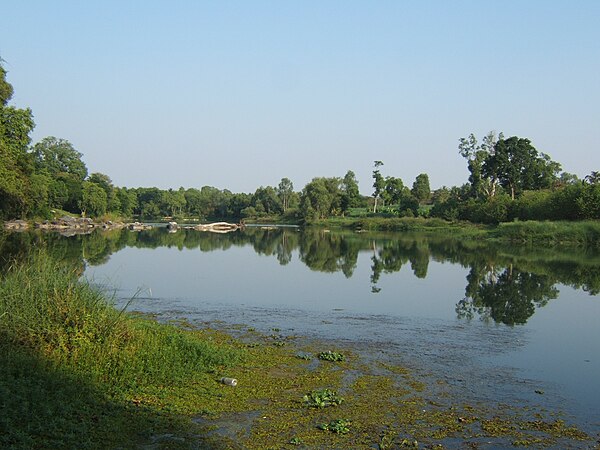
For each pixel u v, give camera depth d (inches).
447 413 404.2
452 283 1147.3
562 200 2822.3
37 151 4596.5
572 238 2353.6
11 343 417.4
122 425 347.9
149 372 433.4
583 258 1729.8
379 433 361.7
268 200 5615.2
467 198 4067.4
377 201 5526.6
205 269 1331.2
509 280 1207.6
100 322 463.2
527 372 524.4
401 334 671.8
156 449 322.0
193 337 576.4
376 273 1310.3
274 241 2536.9
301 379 471.2
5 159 1690.5
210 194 6225.4
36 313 442.6
